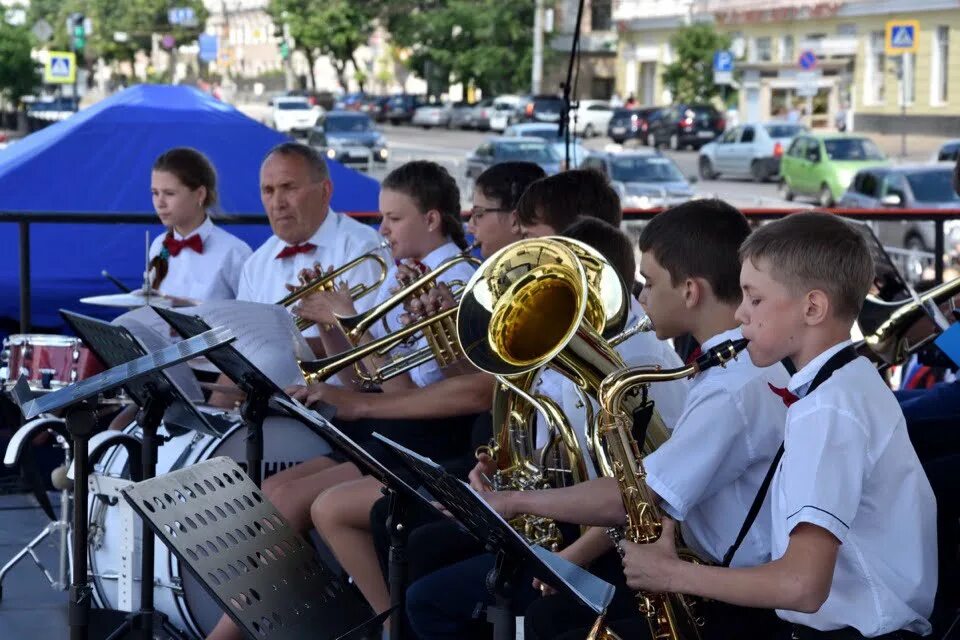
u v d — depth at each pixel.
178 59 62.34
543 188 3.39
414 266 3.44
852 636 2.10
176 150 4.82
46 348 3.94
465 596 2.86
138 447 3.43
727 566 2.32
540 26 37.19
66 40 58.06
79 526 2.69
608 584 2.09
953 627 2.54
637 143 32.16
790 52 32.91
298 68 58.91
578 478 2.67
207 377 4.01
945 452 3.29
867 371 2.12
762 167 24.58
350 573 3.19
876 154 20.31
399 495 2.41
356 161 26.42
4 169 6.77
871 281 2.13
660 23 37.81
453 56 43.22
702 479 2.29
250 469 2.90
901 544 2.11
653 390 2.73
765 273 2.11
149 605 2.76
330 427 2.40
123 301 4.12
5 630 3.67
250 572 2.19
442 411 3.28
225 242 4.83
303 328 3.77
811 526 2.00
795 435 2.06
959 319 3.05
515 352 2.68
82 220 5.03
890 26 24.66
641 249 2.50
